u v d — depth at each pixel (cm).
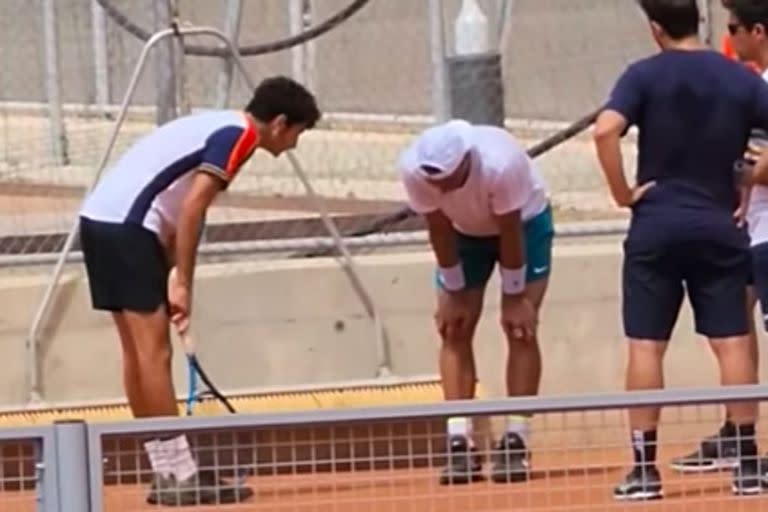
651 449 2509
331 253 3441
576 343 3406
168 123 3012
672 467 2602
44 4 3997
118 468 2312
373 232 3512
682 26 2814
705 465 2525
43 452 1897
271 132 2870
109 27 4162
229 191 3778
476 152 2859
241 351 3419
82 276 3416
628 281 2836
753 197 2848
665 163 2802
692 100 2788
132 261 2845
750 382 2841
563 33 4422
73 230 3366
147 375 2862
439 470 2442
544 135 4128
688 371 3400
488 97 3459
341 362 3422
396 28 4278
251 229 3547
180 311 2855
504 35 3741
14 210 3812
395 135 3988
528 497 2492
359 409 1917
